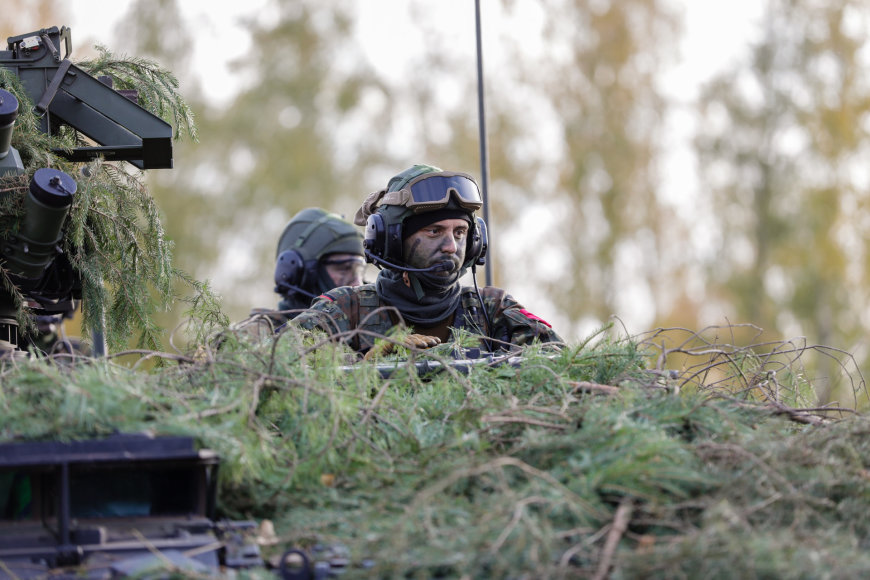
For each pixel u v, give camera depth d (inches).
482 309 347.3
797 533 160.1
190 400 193.9
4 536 161.0
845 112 1585.9
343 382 214.7
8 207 253.4
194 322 240.8
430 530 155.7
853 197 1576.0
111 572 152.4
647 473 170.1
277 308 488.7
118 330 301.9
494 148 1540.4
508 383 229.3
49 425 166.6
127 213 302.2
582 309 1498.5
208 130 1547.7
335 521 172.4
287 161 1541.6
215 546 161.9
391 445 201.0
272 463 188.4
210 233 1491.1
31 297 293.9
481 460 178.7
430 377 236.4
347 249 483.8
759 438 188.1
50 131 302.5
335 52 1628.9
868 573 150.8
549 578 146.6
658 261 1572.3
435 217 330.6
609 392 217.0
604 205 1546.5
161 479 173.2
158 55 1514.5
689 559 148.3
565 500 158.2
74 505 170.1
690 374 263.3
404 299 333.7
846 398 270.8
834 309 1513.3
